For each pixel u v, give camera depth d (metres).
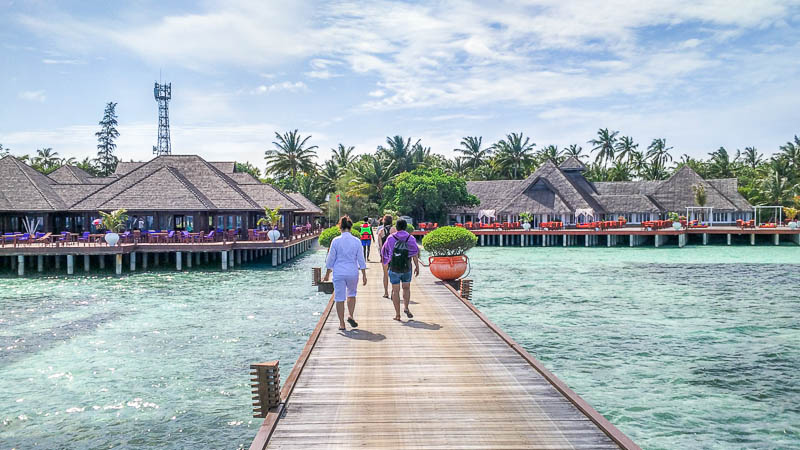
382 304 14.69
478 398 7.40
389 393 7.60
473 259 42.94
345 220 11.18
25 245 32.34
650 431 9.49
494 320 18.59
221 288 26.42
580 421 6.62
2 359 14.03
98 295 24.23
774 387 11.66
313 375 8.41
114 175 53.81
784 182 79.06
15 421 10.09
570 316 19.31
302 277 30.84
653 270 34.69
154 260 36.94
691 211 72.62
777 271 34.03
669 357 13.95
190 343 15.55
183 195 37.91
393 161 87.06
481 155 104.12
